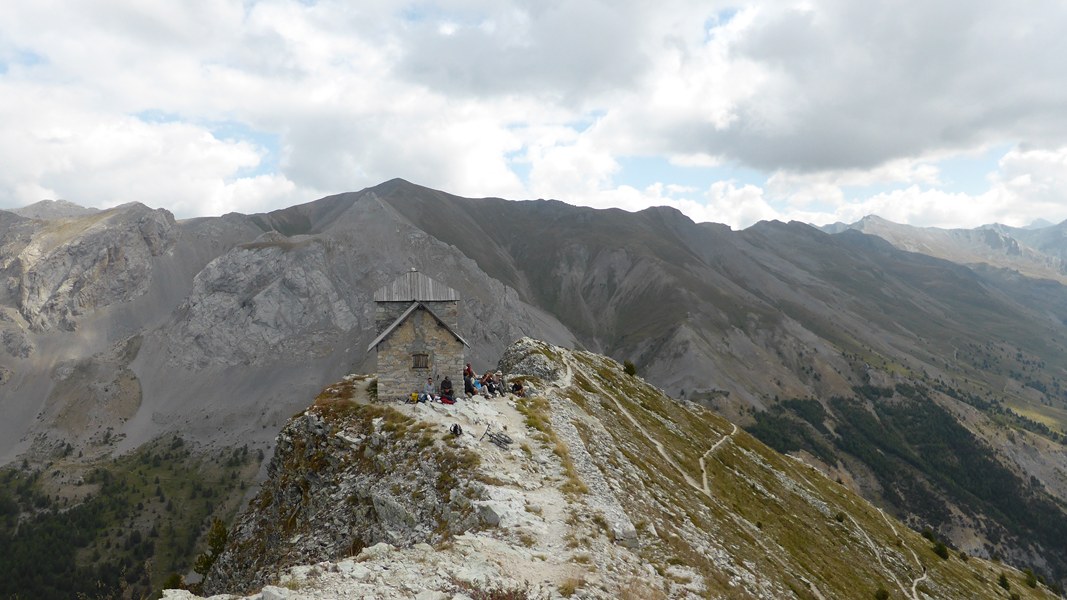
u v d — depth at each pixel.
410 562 22.16
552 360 82.94
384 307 50.50
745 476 85.88
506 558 24.83
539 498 33.38
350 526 37.97
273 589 18.45
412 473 37.41
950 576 95.06
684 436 87.25
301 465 47.50
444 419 43.50
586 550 27.75
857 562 77.44
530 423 46.34
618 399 84.69
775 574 45.69
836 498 109.19
